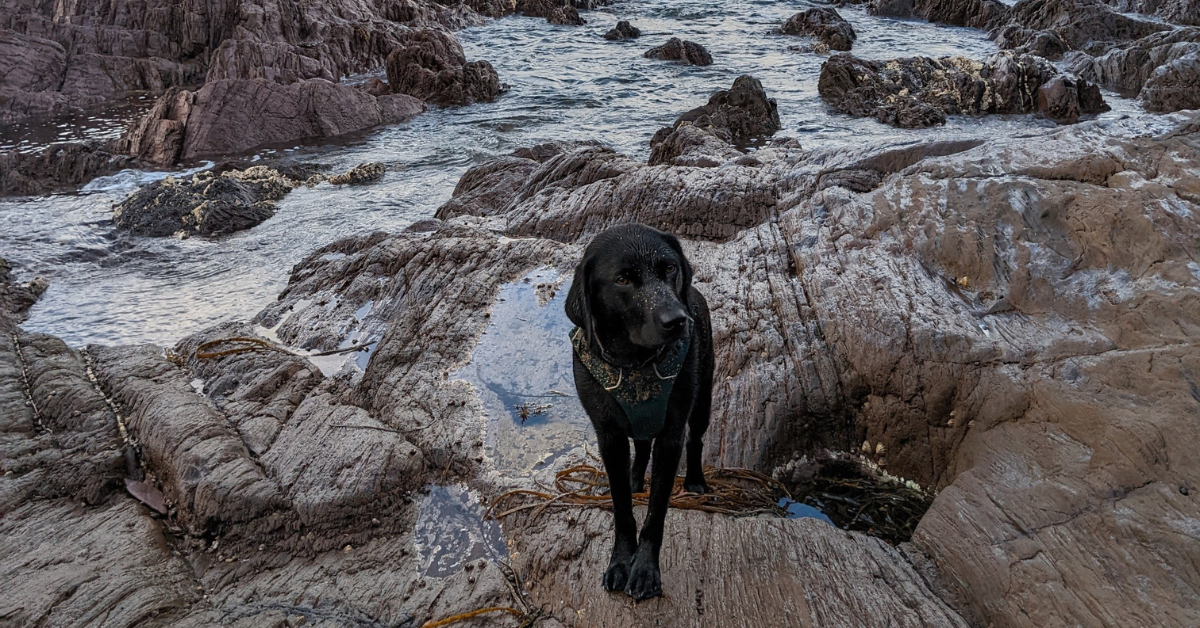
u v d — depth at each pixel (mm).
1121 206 4676
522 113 17516
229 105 15531
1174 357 3744
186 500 4293
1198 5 23859
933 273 4945
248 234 10680
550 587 3549
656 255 2836
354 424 4742
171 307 8414
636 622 3238
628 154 13914
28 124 17125
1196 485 3252
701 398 3676
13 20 20391
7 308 8352
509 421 4730
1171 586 2996
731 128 15203
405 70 19328
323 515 4090
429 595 3568
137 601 3598
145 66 20453
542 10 30547
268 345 5875
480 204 9406
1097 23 22219
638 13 31188
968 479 3832
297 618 3490
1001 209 4988
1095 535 3270
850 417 4680
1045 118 16125
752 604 3283
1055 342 4184
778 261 5656
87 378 5672
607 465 3275
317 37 21422
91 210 11773
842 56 17844
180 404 5008
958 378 4250
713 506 4035
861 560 3506
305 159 14422
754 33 26594
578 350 3150
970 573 3385
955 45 23484
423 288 6203
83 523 4223
